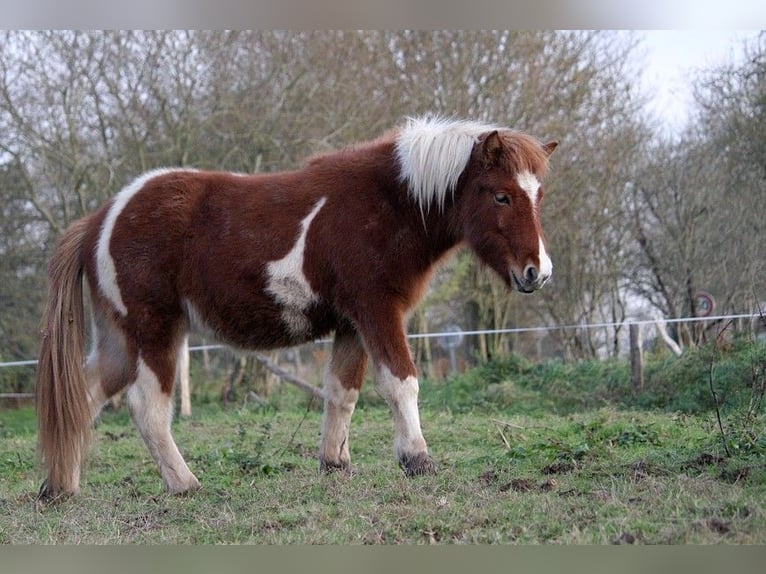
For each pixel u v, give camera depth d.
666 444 7.19
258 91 15.02
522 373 12.97
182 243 6.64
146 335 6.61
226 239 6.57
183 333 6.82
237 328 6.70
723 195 15.02
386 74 15.40
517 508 5.25
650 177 15.84
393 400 6.39
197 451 8.70
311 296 6.53
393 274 6.45
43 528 5.78
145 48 14.77
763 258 14.44
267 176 6.87
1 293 16.62
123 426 11.81
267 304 6.55
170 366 6.68
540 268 6.09
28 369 17.03
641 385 11.01
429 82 15.15
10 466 8.70
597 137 15.76
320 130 15.37
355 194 6.50
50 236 16.22
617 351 15.38
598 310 17.06
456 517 5.15
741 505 4.90
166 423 6.62
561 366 12.77
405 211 6.48
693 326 15.20
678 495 5.18
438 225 6.52
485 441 8.34
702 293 14.51
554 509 5.17
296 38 15.10
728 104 14.88
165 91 14.91
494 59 15.20
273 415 11.85
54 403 6.56
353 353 6.88
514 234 6.16
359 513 5.44
